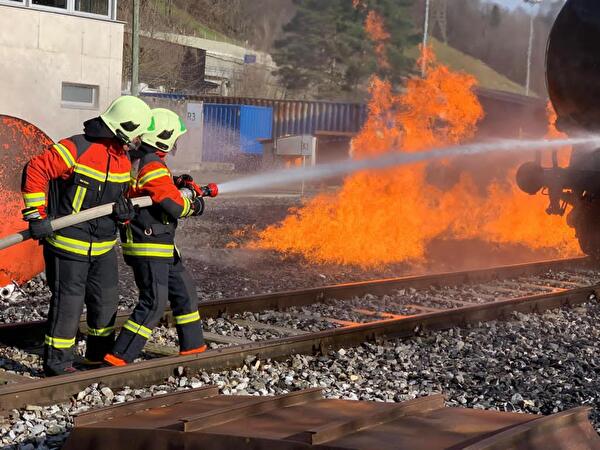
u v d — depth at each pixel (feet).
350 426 10.96
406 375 20.47
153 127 18.31
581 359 23.07
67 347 18.38
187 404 13.46
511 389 19.52
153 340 22.50
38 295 29.71
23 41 57.88
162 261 19.02
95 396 17.02
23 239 17.12
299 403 13.01
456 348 23.59
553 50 32.96
